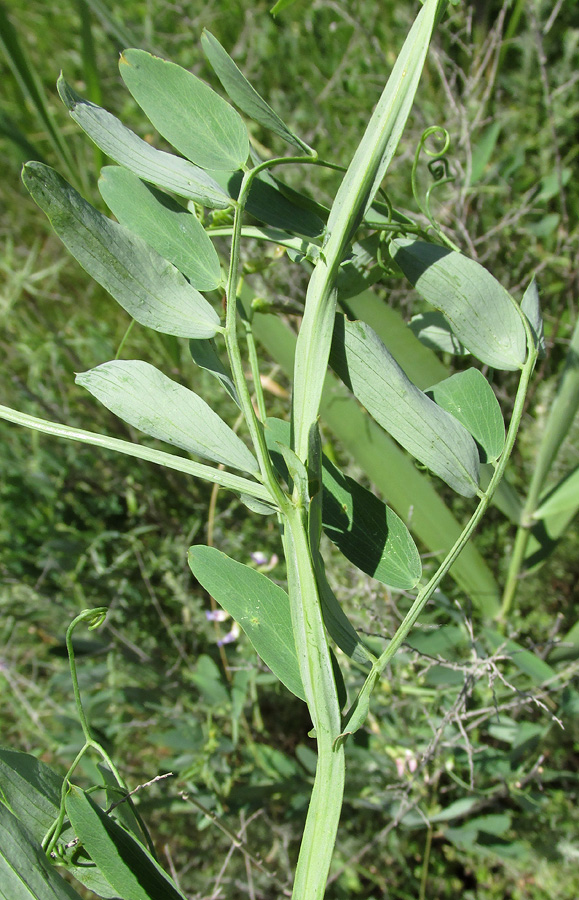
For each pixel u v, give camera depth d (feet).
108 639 1.68
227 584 0.77
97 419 1.96
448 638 1.24
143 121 2.38
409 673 1.35
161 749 1.64
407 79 0.70
